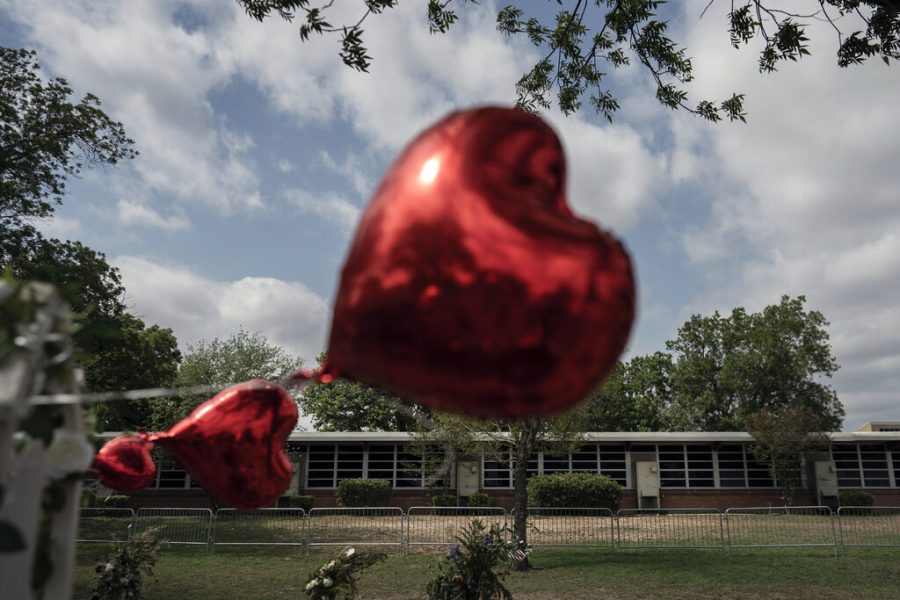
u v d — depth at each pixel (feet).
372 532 56.75
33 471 4.54
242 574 38.75
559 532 56.49
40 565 4.73
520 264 3.36
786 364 142.41
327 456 86.28
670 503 84.23
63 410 4.81
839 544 49.32
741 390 146.61
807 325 144.36
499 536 22.61
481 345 3.45
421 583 35.32
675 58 27.76
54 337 4.44
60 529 4.88
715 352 150.92
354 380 4.50
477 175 3.53
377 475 85.61
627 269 3.70
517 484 40.52
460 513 76.69
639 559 43.75
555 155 3.82
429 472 81.66
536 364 3.51
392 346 3.59
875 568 39.22
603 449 86.22
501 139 3.67
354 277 3.68
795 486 84.12
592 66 29.53
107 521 63.93
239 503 6.40
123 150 55.47
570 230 3.47
